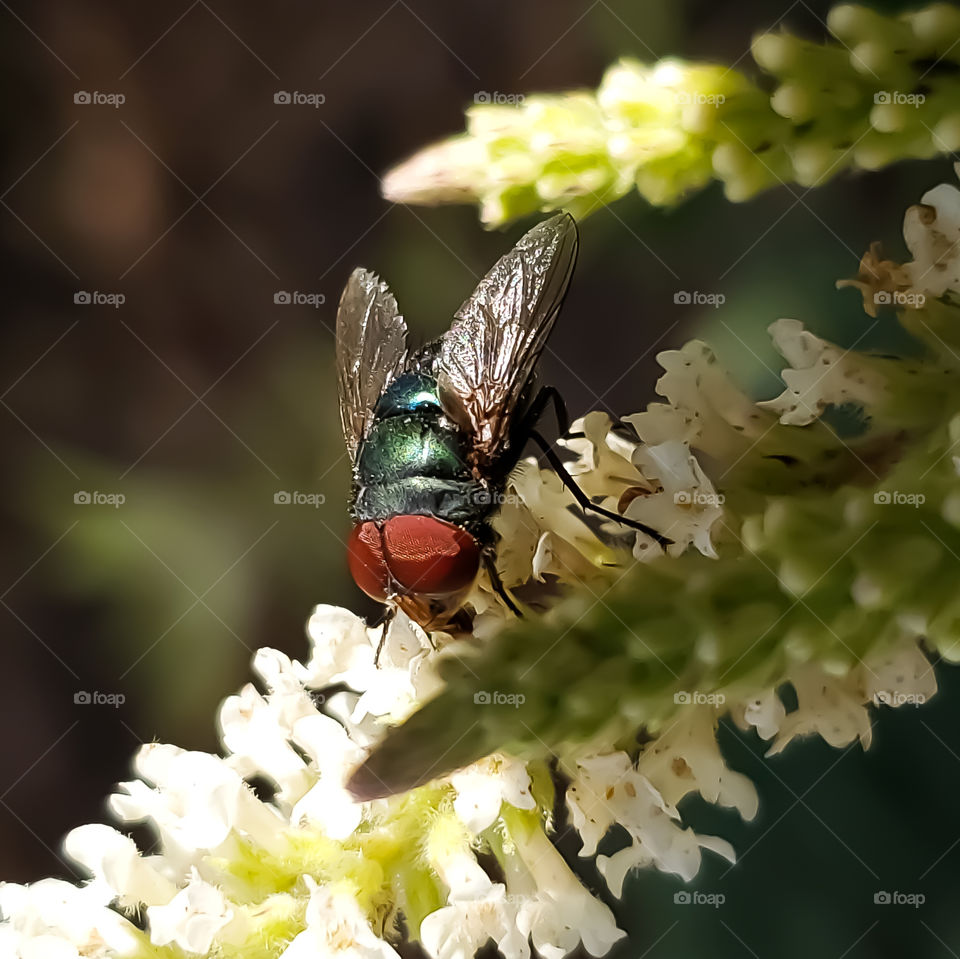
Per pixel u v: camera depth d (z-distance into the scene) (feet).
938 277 0.20
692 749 0.20
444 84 0.40
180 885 0.20
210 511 0.36
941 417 0.20
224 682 0.35
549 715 0.19
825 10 0.32
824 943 0.26
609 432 0.21
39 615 0.36
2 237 0.41
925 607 0.19
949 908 0.25
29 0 0.43
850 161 0.20
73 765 0.35
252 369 0.38
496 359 0.23
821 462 0.20
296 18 0.42
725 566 0.19
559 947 0.20
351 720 0.20
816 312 0.30
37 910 0.20
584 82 0.38
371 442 0.22
